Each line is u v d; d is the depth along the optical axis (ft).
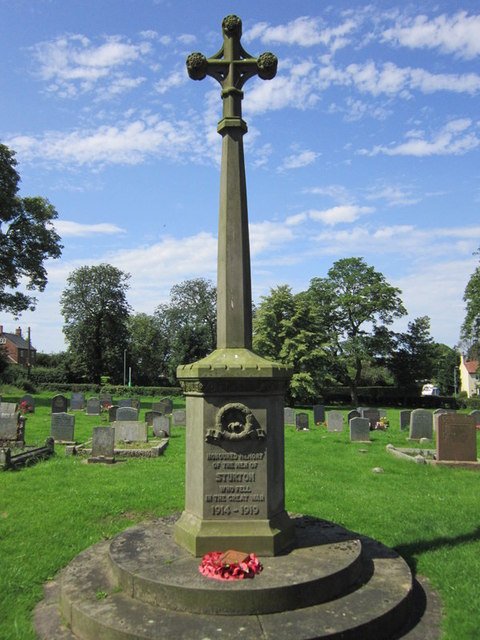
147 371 241.14
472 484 36.27
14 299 114.21
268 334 142.41
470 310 133.18
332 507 28.71
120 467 41.75
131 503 29.45
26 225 111.04
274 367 17.48
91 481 35.60
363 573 17.10
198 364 17.52
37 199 112.37
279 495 18.13
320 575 15.16
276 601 14.25
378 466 43.37
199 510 17.46
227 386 17.44
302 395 138.10
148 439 57.67
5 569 19.25
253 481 17.34
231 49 19.85
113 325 207.31
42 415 86.02
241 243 18.97
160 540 18.47
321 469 41.98
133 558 16.60
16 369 178.70
